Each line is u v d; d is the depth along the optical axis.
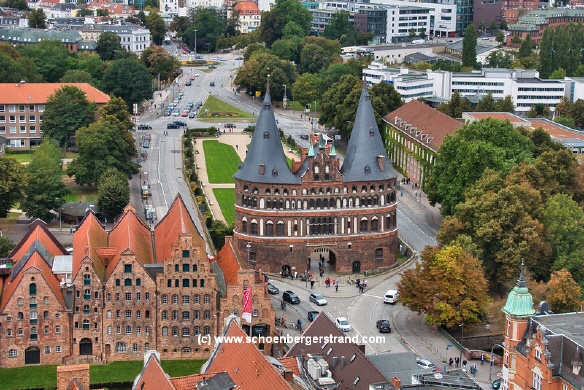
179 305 198.75
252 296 197.75
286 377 143.12
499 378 187.88
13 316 193.88
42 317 194.88
